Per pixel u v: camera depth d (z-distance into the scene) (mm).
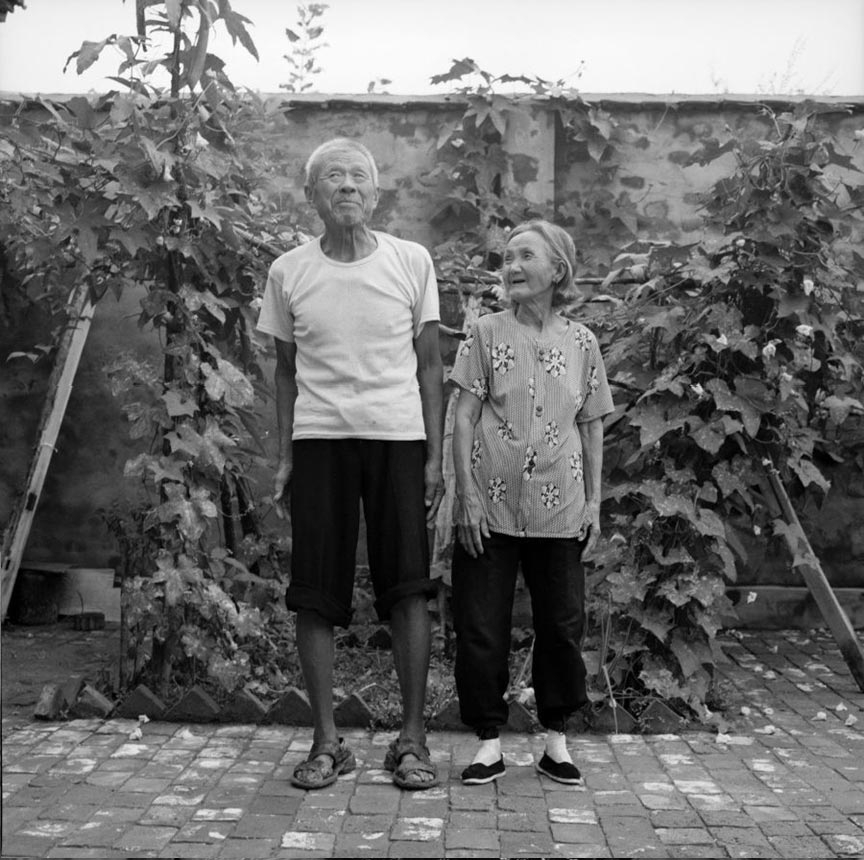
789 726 4129
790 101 5812
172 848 2914
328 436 3527
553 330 3545
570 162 5918
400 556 3533
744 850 2924
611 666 4188
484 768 3449
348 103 5816
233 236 4309
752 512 4562
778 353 4406
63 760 3625
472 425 3518
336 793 3354
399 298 3576
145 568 4379
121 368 4289
